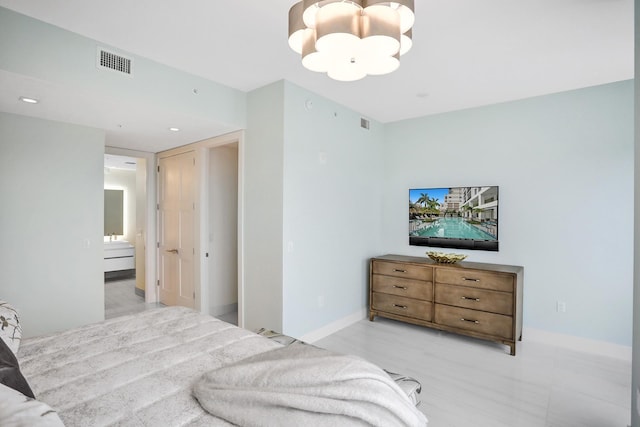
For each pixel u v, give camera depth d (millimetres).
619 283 3100
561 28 2250
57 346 1713
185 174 4395
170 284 4691
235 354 1670
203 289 4160
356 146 4102
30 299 3070
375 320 4203
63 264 3252
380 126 4570
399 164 4488
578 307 3291
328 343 3438
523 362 3008
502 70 2908
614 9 2037
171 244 4656
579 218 3283
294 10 1606
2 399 856
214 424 1157
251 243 3420
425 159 4262
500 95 3510
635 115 1599
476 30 2283
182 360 1602
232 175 4504
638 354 1561
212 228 4270
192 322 2113
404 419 1137
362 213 4234
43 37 2211
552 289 3420
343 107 3887
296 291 3295
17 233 2994
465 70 2914
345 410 1092
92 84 2426
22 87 2332
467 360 3053
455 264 3693
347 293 3986
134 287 5875
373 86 3295
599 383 2637
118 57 2566
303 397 1140
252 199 3410
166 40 2459
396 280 3930
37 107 2773
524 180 3576
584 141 3262
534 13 2090
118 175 7059
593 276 3217
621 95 3100
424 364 2971
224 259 4418
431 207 4172
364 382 1192
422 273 3736
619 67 2822
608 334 3146
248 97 3463
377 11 1422
